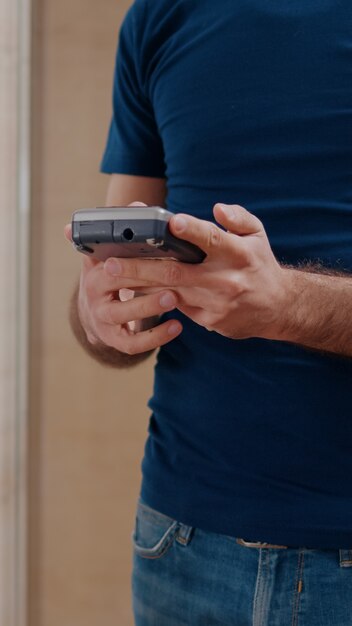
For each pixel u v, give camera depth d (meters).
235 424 0.90
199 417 0.93
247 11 0.95
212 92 0.96
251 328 0.79
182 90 0.99
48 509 1.87
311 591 0.84
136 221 0.69
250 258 0.73
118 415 1.84
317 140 0.90
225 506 0.89
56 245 1.85
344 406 0.86
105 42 1.81
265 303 0.76
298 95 0.91
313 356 0.87
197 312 0.79
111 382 1.84
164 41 1.04
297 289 0.79
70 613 1.87
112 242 0.72
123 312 0.82
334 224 0.89
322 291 0.81
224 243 0.70
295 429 0.87
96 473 1.85
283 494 0.87
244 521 0.87
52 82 1.83
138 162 1.15
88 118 1.82
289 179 0.91
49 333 1.86
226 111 0.95
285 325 0.79
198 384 0.93
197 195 0.98
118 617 1.85
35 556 1.87
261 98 0.93
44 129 1.84
